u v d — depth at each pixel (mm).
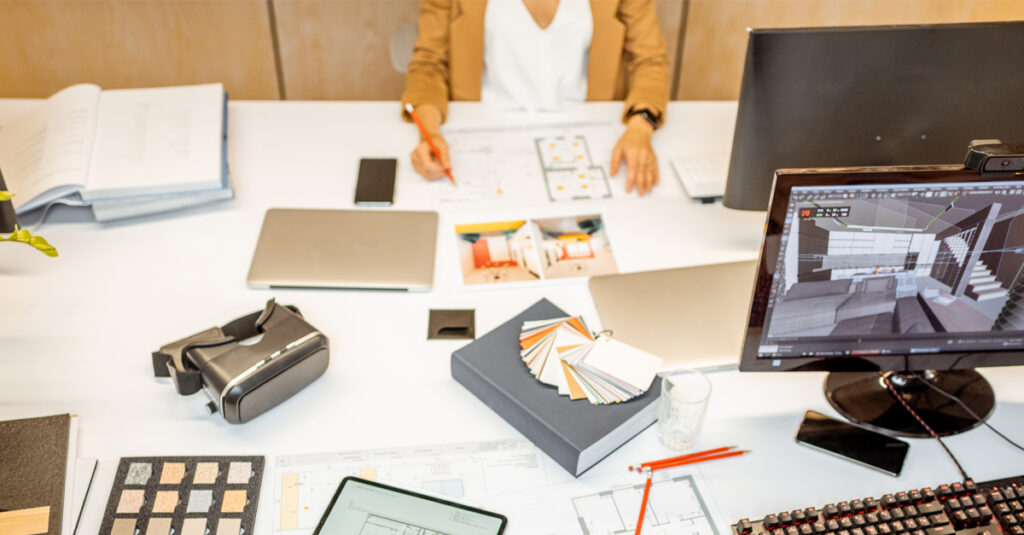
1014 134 1417
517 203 1647
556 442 1136
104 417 1195
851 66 1338
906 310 1164
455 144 1805
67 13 2508
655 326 1357
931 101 1379
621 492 1122
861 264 1109
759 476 1150
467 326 1376
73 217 1575
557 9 1919
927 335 1192
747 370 1220
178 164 1581
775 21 2652
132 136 1641
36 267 1452
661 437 1203
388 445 1176
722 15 2639
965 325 1183
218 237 1546
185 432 1183
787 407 1259
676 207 1658
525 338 1285
